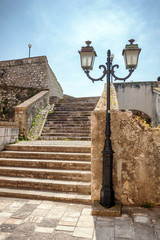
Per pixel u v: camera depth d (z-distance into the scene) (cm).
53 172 476
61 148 584
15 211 347
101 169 375
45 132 912
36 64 1484
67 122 953
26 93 1347
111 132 377
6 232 279
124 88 1123
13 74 1564
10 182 465
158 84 1088
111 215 328
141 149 369
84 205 375
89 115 1005
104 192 350
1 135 640
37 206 370
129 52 354
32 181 453
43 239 262
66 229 286
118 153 374
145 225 295
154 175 365
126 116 377
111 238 263
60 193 417
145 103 1095
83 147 566
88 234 273
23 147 623
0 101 1344
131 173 370
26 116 842
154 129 374
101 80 374
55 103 1258
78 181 452
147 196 365
